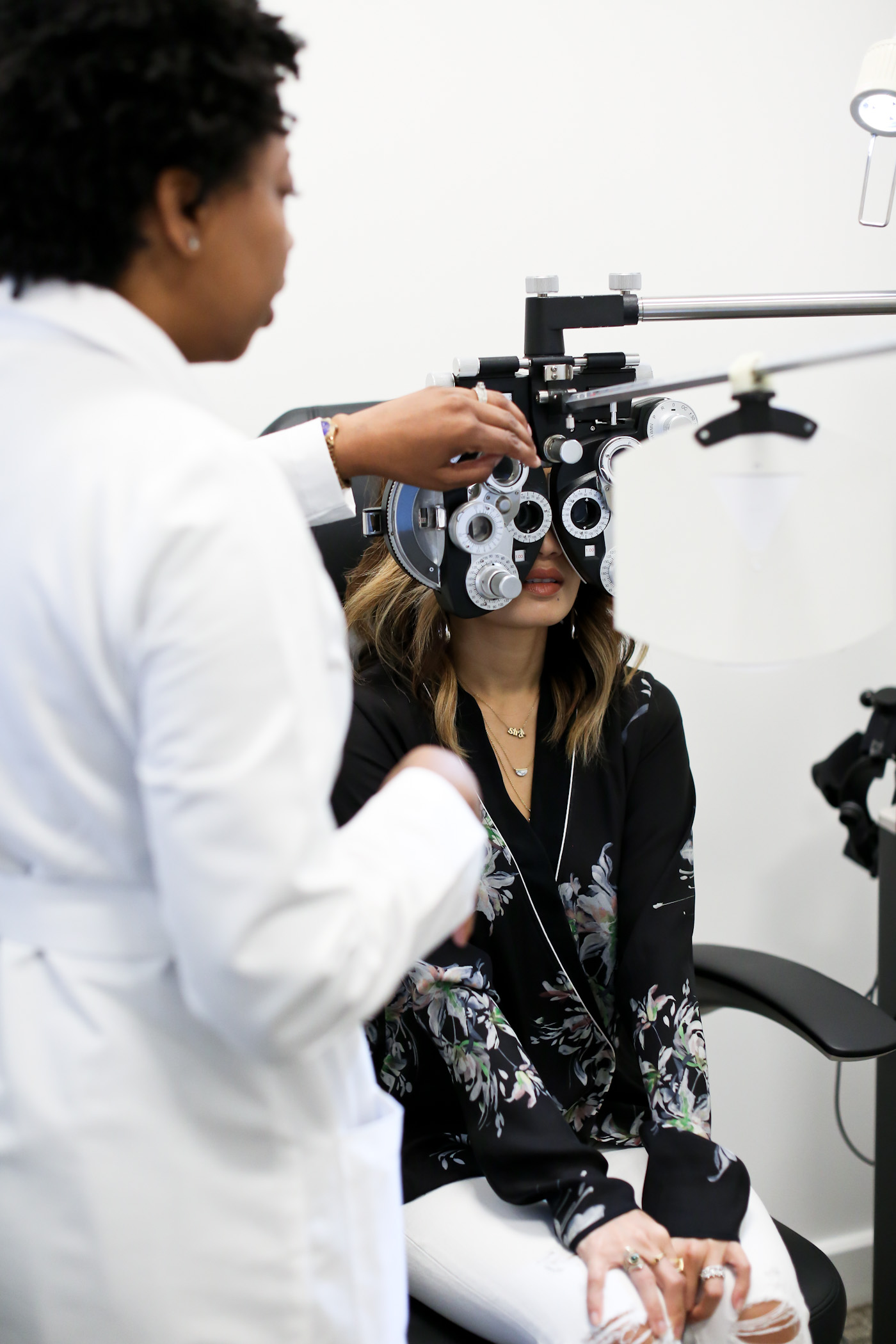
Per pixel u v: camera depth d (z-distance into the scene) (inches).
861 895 73.5
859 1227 76.0
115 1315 25.0
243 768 21.0
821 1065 73.7
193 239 25.3
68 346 25.1
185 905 21.2
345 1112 27.6
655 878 47.1
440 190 60.6
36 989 25.3
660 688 48.8
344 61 58.2
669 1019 44.7
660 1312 36.9
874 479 26.5
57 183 23.7
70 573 22.0
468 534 40.4
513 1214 42.1
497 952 45.1
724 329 66.5
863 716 71.5
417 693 45.6
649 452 25.4
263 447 39.8
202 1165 25.3
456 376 40.7
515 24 60.1
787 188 66.1
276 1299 26.0
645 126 63.1
